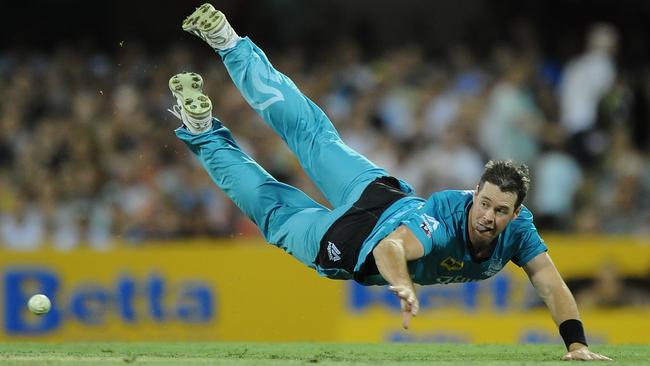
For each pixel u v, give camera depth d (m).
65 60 59.34
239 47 28.20
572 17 63.91
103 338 40.34
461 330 40.06
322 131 27.12
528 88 55.53
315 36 63.50
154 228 49.41
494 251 23.64
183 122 28.09
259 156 51.94
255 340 39.81
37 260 40.53
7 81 57.59
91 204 50.69
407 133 53.78
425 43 64.62
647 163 53.78
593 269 41.28
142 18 63.25
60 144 52.84
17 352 27.19
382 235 23.12
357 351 28.17
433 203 23.23
